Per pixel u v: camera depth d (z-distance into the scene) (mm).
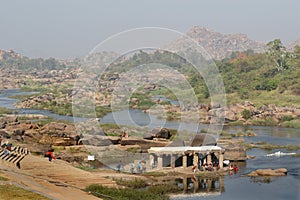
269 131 89000
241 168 51688
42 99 128250
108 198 30844
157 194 36500
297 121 99562
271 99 118688
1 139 51469
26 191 26547
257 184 43750
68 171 36781
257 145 69375
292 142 73500
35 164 37656
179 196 38406
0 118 78188
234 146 58562
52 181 32188
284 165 54000
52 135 58125
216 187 42094
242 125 99375
